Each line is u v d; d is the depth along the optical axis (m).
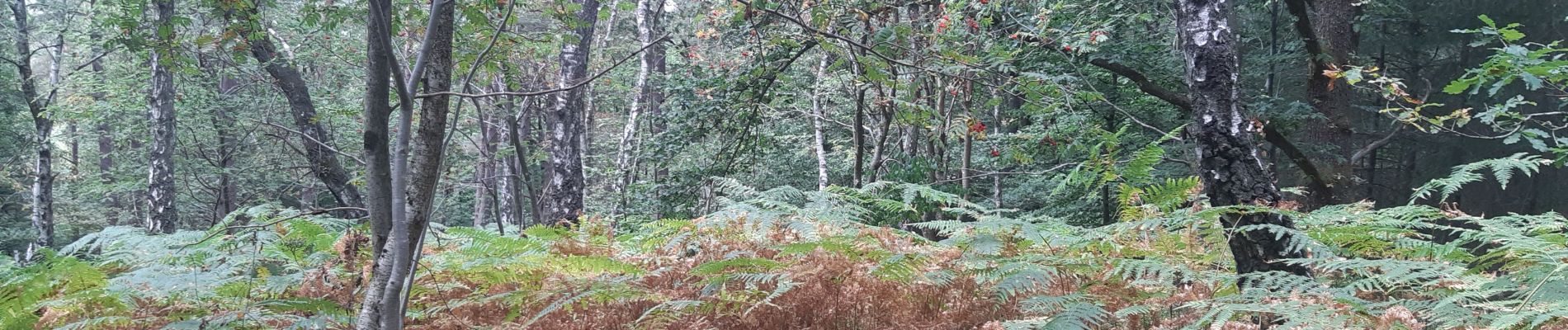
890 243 3.43
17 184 20.34
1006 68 6.20
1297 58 11.22
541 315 2.84
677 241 3.73
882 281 3.02
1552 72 4.22
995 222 3.29
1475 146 12.60
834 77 10.56
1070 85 7.54
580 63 11.26
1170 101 10.45
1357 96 11.34
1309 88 10.49
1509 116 5.38
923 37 7.88
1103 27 9.31
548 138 13.55
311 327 2.74
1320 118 9.92
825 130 16.38
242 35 6.01
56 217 23.59
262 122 6.66
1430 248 2.92
